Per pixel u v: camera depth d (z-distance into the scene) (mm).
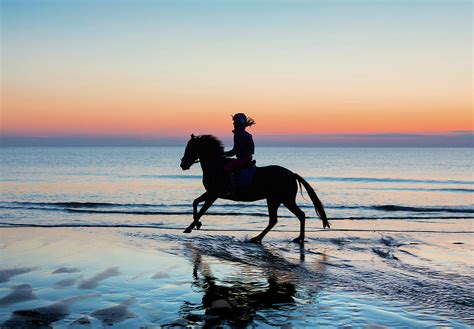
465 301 5859
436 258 8438
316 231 11539
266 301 5785
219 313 5254
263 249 9180
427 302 5805
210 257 8359
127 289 6121
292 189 9906
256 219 13758
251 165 9656
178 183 33500
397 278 7027
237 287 6434
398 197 23609
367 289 6398
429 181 36000
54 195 23312
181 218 13859
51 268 7133
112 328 4613
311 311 5391
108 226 11953
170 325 4773
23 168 56438
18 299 5477
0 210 15492
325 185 32125
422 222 13445
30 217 13812
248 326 4844
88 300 5535
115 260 7879
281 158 121688
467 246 9547
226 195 9703
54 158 106562
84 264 7492
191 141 9867
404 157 124250
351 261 8180
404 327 4848
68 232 10828
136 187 29344
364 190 27953
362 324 4934
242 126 9602
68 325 4648
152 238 10188
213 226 12305
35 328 4523
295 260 8227
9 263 7434
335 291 6293
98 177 40469
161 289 6191
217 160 9688
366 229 12023
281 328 4793
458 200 22094
